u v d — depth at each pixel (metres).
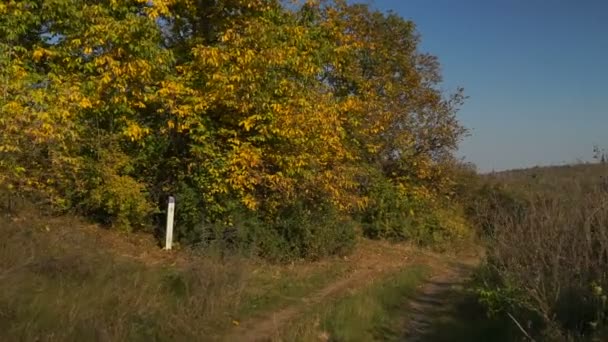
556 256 7.86
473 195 27.36
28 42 13.73
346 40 19.58
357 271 15.67
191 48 14.66
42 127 11.16
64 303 7.55
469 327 9.23
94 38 13.04
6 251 8.64
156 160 14.23
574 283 7.44
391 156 25.22
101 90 12.92
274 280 12.26
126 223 13.39
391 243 23.19
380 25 25.02
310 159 14.91
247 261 12.14
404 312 11.10
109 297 8.27
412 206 24.53
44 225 11.02
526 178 14.74
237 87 13.47
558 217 8.65
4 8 12.52
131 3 14.12
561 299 7.25
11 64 12.36
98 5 13.66
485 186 27.59
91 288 8.49
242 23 14.78
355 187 20.67
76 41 13.08
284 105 14.34
